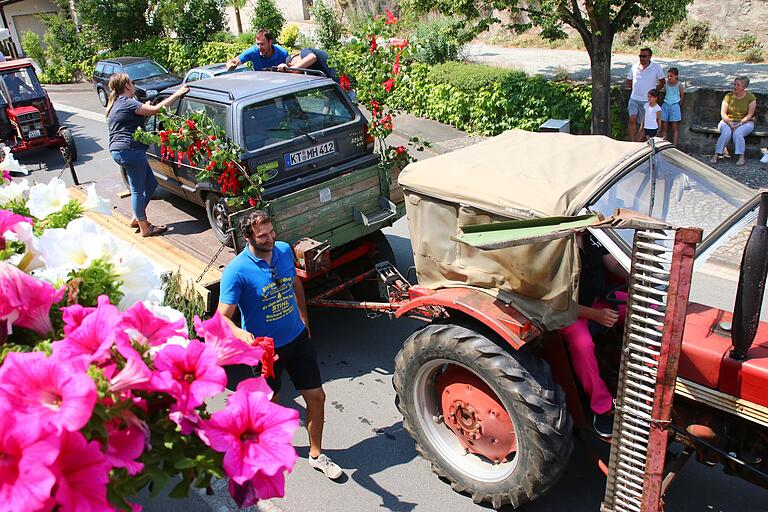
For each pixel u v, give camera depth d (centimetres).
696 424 365
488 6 1184
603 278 409
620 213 296
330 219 589
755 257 305
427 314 490
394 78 632
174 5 2305
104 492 140
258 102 602
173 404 169
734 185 427
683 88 1138
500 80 1286
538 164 413
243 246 537
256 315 425
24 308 170
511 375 373
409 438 505
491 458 423
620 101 1202
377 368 600
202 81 698
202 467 166
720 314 377
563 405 374
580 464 461
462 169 423
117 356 163
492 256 390
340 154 642
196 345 172
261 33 866
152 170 700
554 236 300
